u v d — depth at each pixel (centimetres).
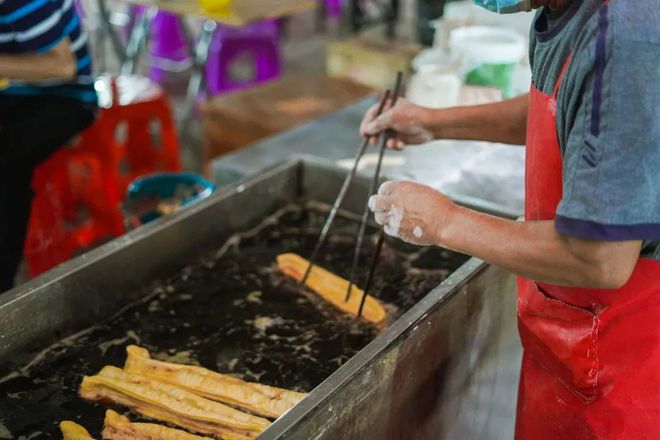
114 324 157
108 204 299
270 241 192
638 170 95
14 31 216
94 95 259
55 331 148
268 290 171
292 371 144
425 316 134
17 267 247
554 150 115
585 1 102
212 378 137
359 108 289
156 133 406
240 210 192
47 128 241
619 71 93
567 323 130
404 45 385
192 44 493
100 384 135
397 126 167
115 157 296
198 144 435
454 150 223
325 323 159
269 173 199
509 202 201
